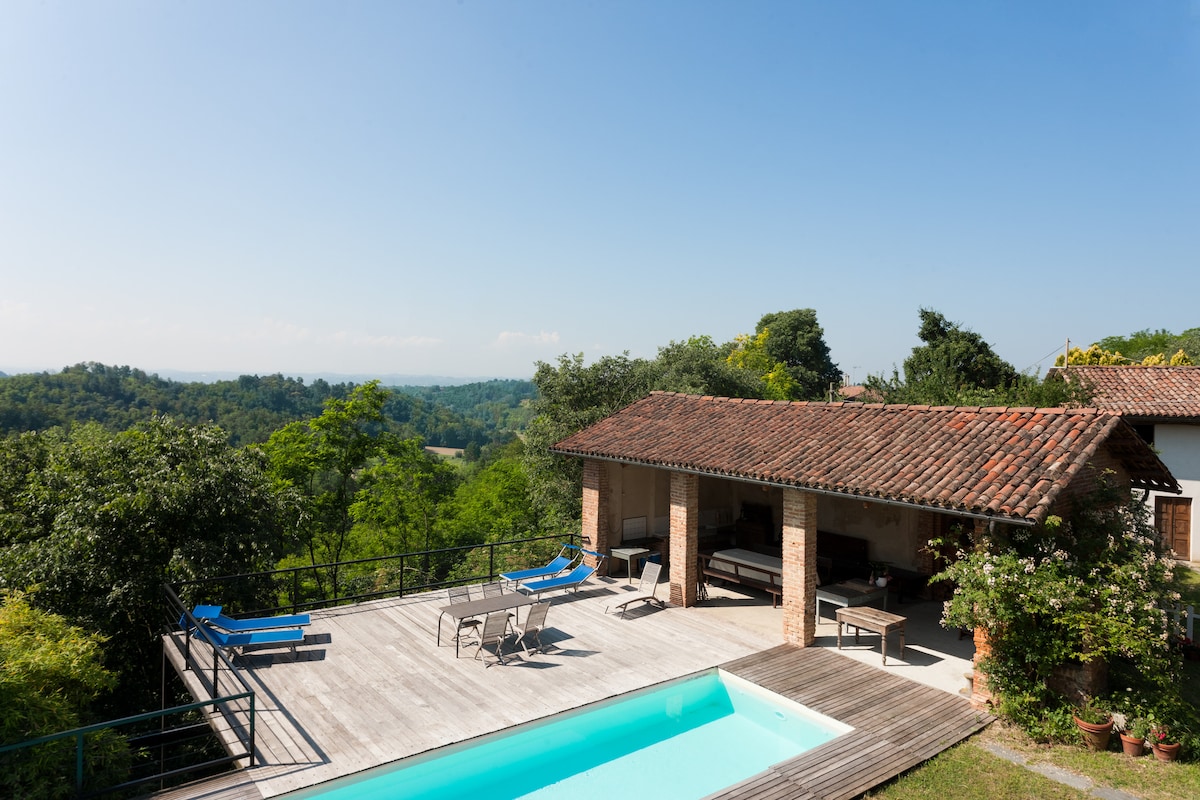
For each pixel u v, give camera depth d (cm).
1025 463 980
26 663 865
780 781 766
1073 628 853
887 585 1419
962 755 838
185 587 1614
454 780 835
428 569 3528
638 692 1002
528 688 1003
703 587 1469
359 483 3316
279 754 810
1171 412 2041
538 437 2645
